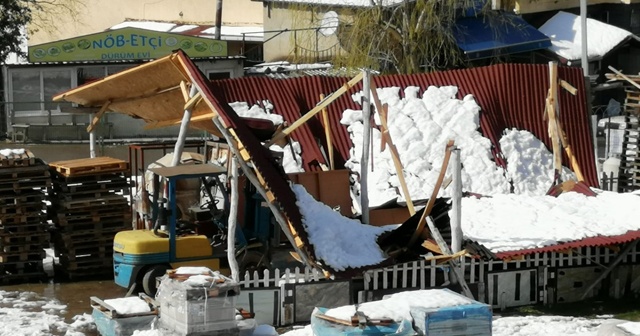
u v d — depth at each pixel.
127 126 56.69
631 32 72.25
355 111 33.31
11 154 28.66
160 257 25.80
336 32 55.91
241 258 26.38
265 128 26.78
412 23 49.00
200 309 19.58
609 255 27.25
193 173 26.20
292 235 24.84
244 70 60.62
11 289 28.20
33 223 28.89
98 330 22.52
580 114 34.94
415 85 34.72
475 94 34.56
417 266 25.25
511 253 25.66
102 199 29.36
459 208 25.27
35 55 60.69
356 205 30.84
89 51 61.53
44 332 23.86
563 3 70.75
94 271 29.56
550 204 29.23
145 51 62.25
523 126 34.47
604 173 36.50
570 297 26.97
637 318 25.55
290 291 24.53
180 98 29.45
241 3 82.06
